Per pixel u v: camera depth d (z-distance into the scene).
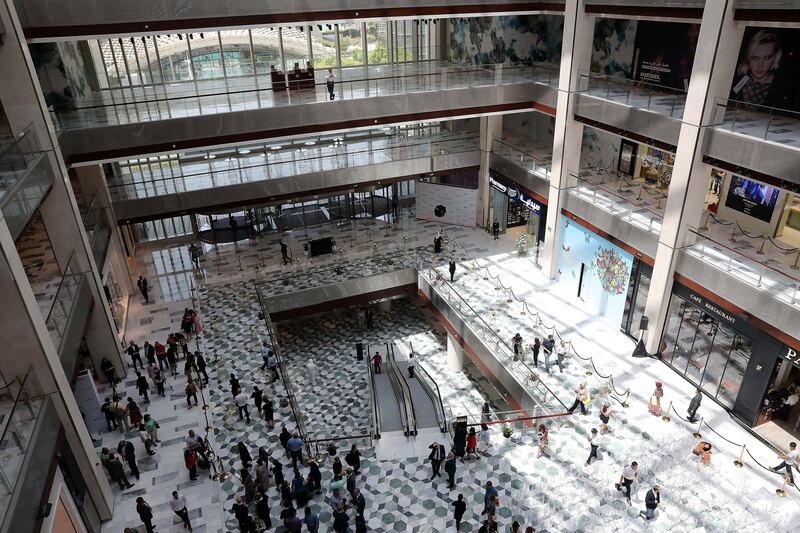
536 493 14.40
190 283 24.86
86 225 19.62
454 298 23.34
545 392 17.30
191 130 20.20
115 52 25.45
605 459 15.26
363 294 25.77
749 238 17.98
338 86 23.22
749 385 15.87
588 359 19.30
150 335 21.56
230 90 23.62
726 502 13.76
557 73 23.94
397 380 21.03
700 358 17.56
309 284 25.02
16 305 11.15
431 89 23.27
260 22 19.11
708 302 16.81
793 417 16.09
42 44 20.48
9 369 11.64
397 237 29.47
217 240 29.80
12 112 15.03
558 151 22.61
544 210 24.97
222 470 15.30
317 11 19.70
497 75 24.20
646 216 19.92
